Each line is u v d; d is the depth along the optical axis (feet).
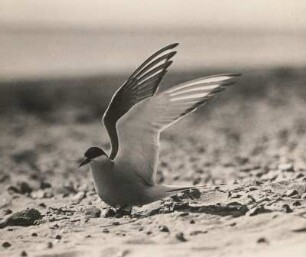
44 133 83.10
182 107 29.27
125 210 32.65
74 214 34.50
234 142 70.74
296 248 25.27
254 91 104.58
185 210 31.86
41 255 27.22
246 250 25.76
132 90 29.53
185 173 50.29
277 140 68.64
